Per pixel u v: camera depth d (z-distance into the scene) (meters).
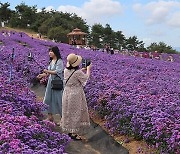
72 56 10.54
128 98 12.47
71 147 10.20
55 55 11.64
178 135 8.64
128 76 18.77
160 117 10.02
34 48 34.97
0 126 8.11
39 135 8.40
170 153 8.66
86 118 10.83
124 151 9.90
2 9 92.81
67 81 10.61
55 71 11.41
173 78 20.50
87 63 10.88
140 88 14.70
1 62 19.28
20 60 20.86
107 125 11.68
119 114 11.41
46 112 12.99
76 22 93.06
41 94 17.41
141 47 98.62
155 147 9.38
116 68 23.11
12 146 7.04
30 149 6.98
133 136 10.58
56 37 74.19
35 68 19.52
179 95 14.20
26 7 93.88
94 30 95.88
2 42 38.91
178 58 53.97
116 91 13.52
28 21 91.88
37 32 88.44
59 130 11.20
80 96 10.62
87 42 93.50
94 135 11.23
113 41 97.31
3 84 12.25
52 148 8.05
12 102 10.52
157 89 14.84
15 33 63.34
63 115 10.67
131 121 10.60
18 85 13.19
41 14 95.44
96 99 13.32
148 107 11.35
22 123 8.70
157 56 51.53
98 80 16.58
